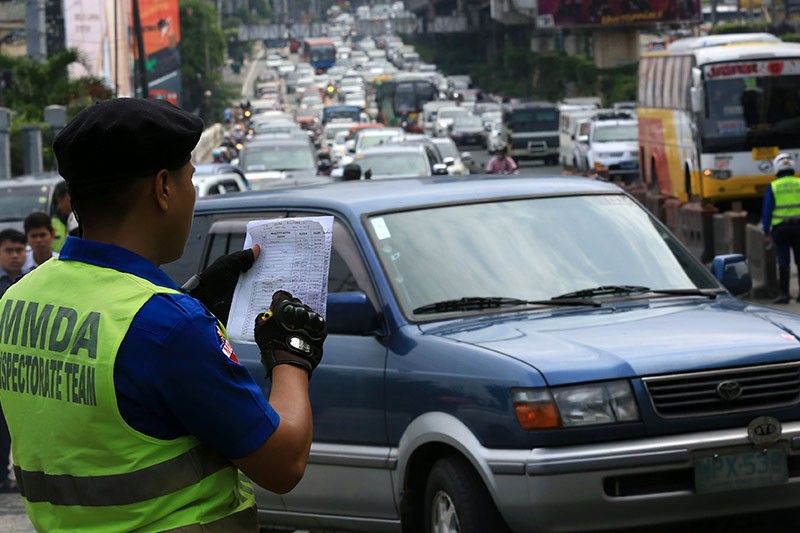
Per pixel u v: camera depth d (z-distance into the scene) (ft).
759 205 186.91
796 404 34.14
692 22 621.31
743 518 35.58
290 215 41.16
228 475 15.74
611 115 310.65
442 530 34.94
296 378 16.49
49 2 325.42
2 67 237.25
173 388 15.17
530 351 33.81
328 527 38.50
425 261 38.14
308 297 17.70
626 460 32.48
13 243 58.13
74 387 15.33
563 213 40.65
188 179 16.24
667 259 40.34
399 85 562.25
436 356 35.04
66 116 211.20
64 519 15.51
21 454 15.99
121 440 15.20
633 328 35.65
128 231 15.96
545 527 32.58
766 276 114.83
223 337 15.69
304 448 16.03
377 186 42.11
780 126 180.45
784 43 189.88
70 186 15.96
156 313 15.28
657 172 210.79
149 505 15.25
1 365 16.21
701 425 33.32
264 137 226.79
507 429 32.83
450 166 193.26
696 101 180.86
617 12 618.03
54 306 15.74
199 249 43.60
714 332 35.27
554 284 38.40
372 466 36.47
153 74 399.03
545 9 619.67
